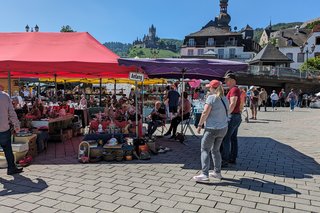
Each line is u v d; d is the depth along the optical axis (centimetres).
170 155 770
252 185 542
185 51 7825
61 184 536
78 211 426
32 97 1916
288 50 7444
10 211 424
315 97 3656
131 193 495
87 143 699
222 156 660
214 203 459
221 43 7644
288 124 1560
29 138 716
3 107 573
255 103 1806
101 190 508
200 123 536
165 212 426
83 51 838
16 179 562
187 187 526
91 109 1355
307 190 522
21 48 843
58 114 999
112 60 805
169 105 1091
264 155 786
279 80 4259
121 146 709
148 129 1012
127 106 1080
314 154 813
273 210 439
